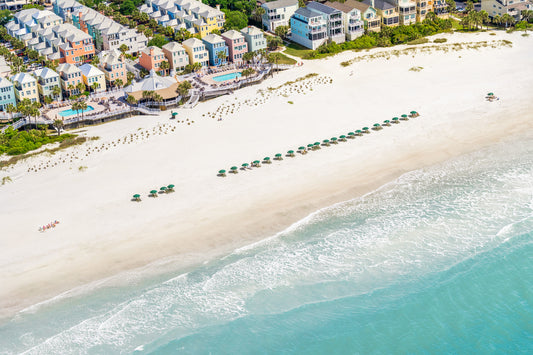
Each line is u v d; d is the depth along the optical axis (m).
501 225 119.50
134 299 105.12
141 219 127.50
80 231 124.31
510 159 145.12
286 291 106.00
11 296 106.69
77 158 155.75
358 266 111.00
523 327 96.62
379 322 98.94
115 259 115.50
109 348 95.00
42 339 97.31
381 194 133.62
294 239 119.38
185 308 103.00
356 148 154.38
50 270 113.00
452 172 141.12
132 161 153.00
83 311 102.88
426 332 96.75
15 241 121.94
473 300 102.25
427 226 120.88
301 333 97.62
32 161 154.50
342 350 94.25
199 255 115.94
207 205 131.62
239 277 109.56
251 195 134.75
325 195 133.88
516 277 106.38
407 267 110.25
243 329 98.62
